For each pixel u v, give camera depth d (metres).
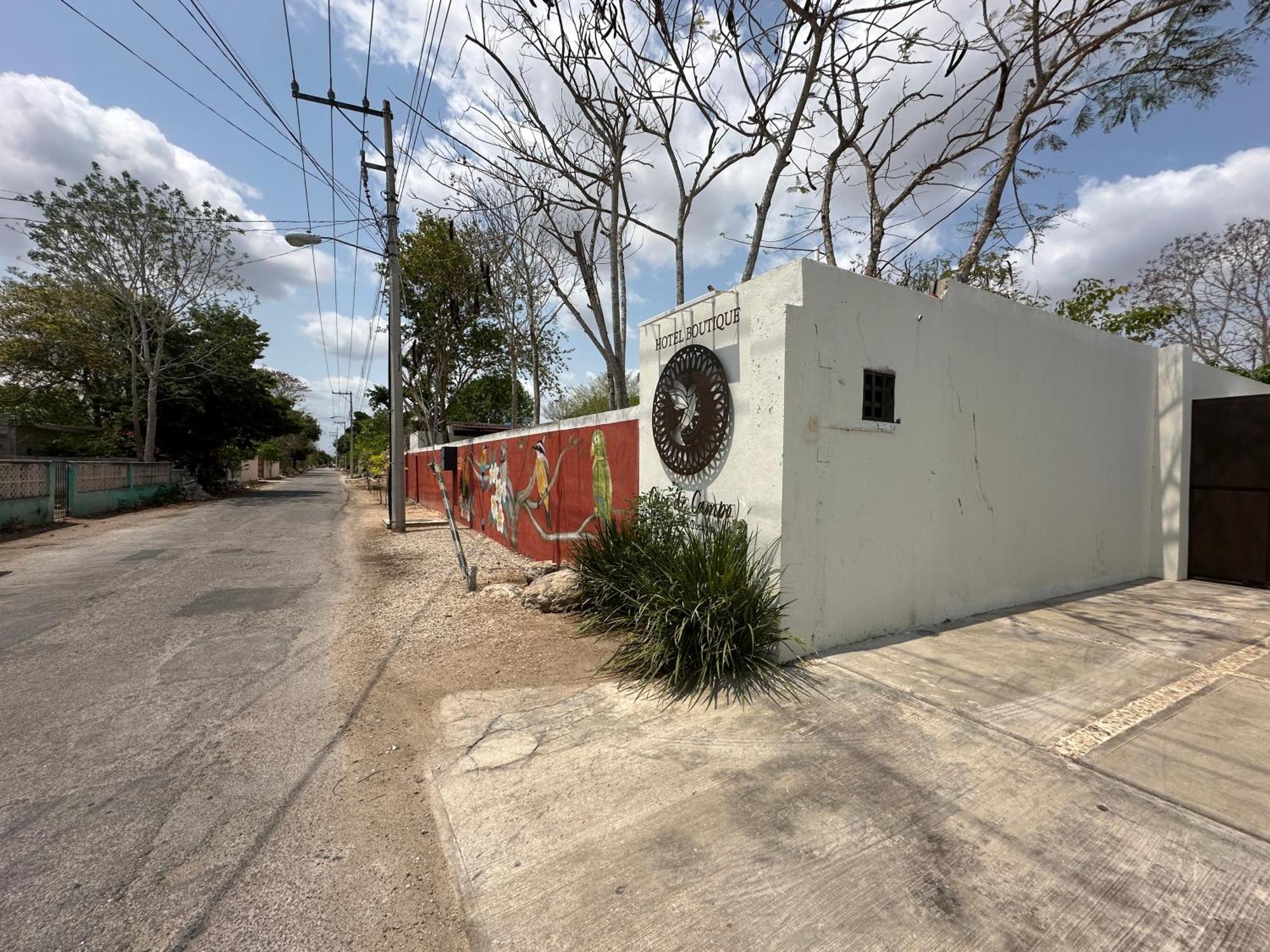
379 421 37.97
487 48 7.91
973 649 4.76
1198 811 2.58
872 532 5.00
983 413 5.83
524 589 6.97
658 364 6.18
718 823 2.56
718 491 5.16
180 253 24.67
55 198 21.92
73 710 3.91
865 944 1.91
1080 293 13.22
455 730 3.58
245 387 30.78
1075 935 1.93
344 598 7.20
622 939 1.96
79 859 2.41
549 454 9.30
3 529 13.98
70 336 24.95
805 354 4.50
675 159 8.92
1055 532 6.66
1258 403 7.33
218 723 3.71
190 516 18.34
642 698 3.94
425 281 23.89
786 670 4.28
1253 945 1.88
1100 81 7.70
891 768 2.96
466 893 2.21
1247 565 7.40
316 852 2.47
